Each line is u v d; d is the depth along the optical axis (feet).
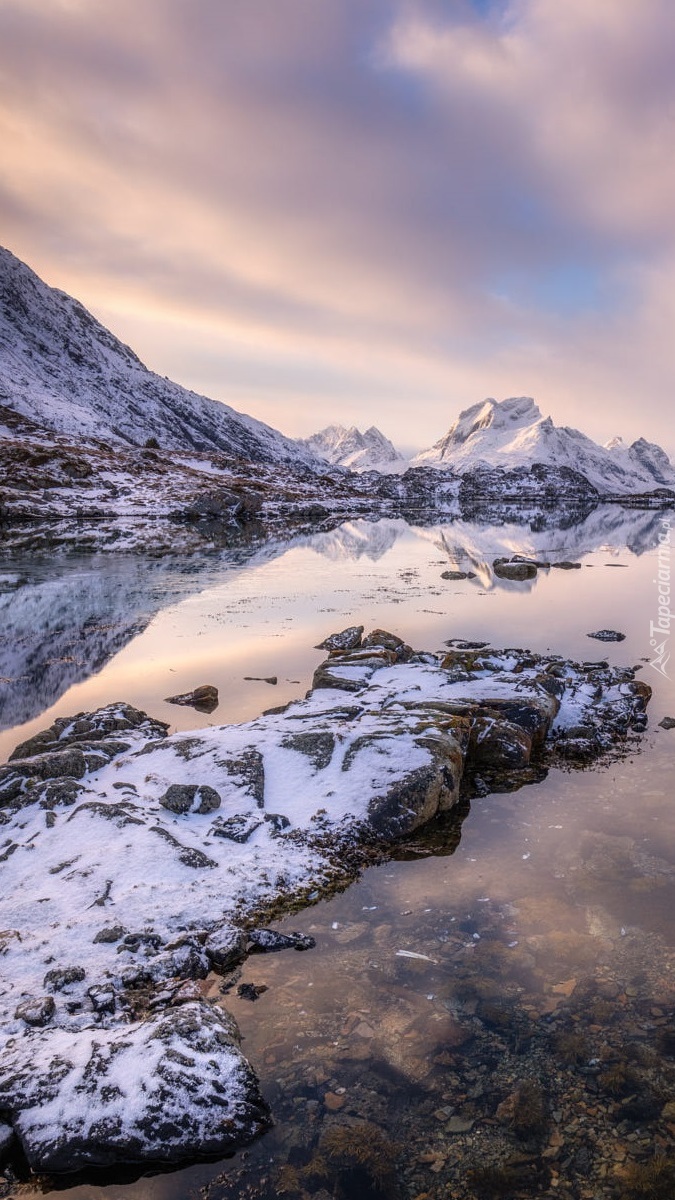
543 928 27.09
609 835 34.60
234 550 177.99
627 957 25.16
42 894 27.99
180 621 87.71
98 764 39.73
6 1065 19.29
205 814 34.76
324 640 76.74
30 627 84.33
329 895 29.73
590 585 120.16
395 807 34.99
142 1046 19.76
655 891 29.48
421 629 82.43
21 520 233.96
